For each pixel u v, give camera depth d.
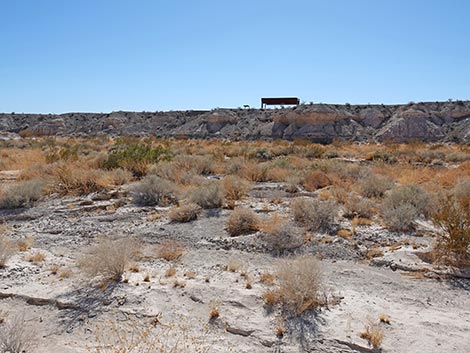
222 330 5.09
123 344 4.70
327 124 50.69
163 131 63.00
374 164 25.00
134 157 19.12
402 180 16.95
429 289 6.41
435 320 5.23
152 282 6.46
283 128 51.94
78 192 14.26
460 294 6.23
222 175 19.06
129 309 5.53
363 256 7.98
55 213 11.87
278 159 23.23
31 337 4.91
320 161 23.17
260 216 10.61
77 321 5.34
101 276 6.64
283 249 8.41
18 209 12.38
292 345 4.72
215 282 6.49
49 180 15.39
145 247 8.81
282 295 5.72
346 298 5.91
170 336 4.92
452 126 49.31
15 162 22.94
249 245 8.64
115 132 63.81
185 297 5.93
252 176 17.97
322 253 8.14
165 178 16.47
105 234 9.74
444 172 19.41
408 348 4.58
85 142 43.78
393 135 47.69
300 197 12.69
